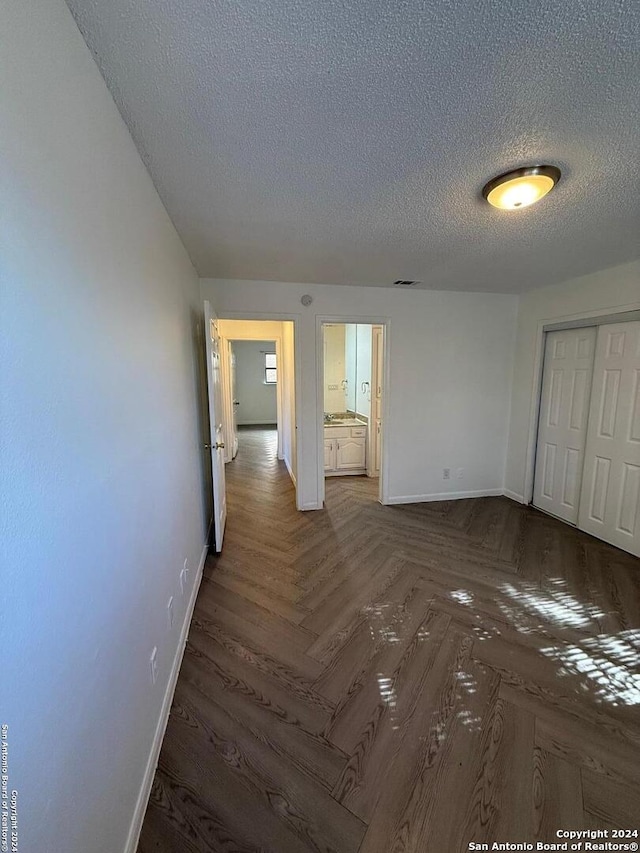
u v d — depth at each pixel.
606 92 1.17
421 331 4.03
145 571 1.39
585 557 3.02
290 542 3.30
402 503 4.26
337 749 1.47
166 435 1.81
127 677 1.18
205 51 1.01
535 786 1.33
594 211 2.01
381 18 0.92
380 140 1.41
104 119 1.10
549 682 1.79
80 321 0.91
